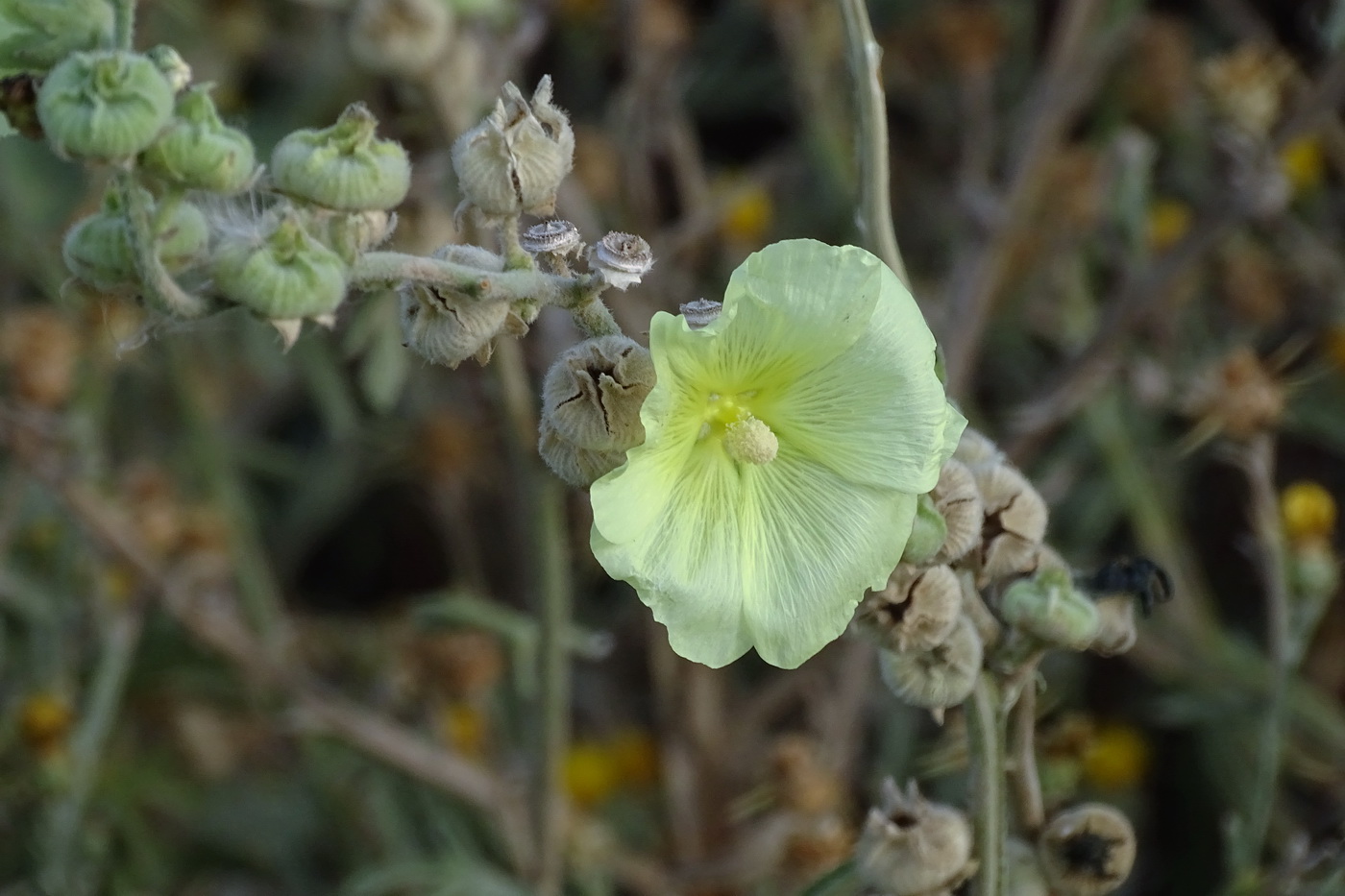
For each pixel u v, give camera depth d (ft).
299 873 3.39
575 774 3.35
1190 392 2.99
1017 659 2.31
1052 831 2.37
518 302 2.24
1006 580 2.33
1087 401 3.28
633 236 2.24
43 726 3.00
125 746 3.34
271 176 2.21
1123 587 2.33
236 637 2.96
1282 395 2.87
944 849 2.31
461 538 3.53
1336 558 3.17
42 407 2.89
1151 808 3.49
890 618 2.28
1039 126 3.24
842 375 2.25
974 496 2.28
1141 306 3.06
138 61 2.13
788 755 2.96
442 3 2.80
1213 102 3.05
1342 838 2.63
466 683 2.96
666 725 3.26
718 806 3.24
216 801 3.41
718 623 2.25
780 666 2.25
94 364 3.16
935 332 3.25
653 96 3.59
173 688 3.36
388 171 2.19
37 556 3.27
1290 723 3.16
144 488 3.05
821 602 2.25
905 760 3.16
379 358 2.90
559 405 2.23
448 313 2.23
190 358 3.51
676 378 2.23
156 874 3.28
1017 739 2.37
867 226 2.38
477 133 2.25
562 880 3.14
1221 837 3.40
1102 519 3.45
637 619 3.46
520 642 2.85
